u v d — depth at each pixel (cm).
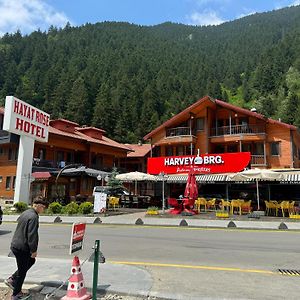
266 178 2211
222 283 721
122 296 652
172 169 3441
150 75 12356
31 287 687
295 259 983
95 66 11631
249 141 3719
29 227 614
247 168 3088
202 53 17850
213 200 2656
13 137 3512
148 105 8881
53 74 10162
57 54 12356
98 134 4866
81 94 8450
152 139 4238
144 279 739
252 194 3181
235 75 14950
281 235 1507
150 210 2364
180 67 14400
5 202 3506
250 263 927
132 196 3206
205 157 3281
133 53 14238
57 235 1479
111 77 10875
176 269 845
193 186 2388
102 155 4797
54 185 3538
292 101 9681
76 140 4247
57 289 676
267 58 13862
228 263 926
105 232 1595
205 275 787
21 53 12588
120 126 7969
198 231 1641
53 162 3825
